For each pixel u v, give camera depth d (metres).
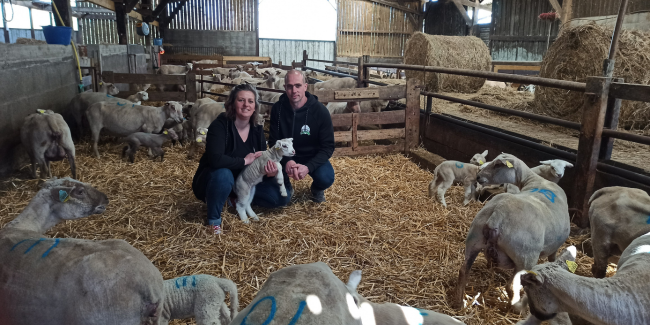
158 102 10.86
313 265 1.53
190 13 21.17
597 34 5.83
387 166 5.99
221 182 3.69
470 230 2.78
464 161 5.82
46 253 1.90
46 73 6.50
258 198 4.21
